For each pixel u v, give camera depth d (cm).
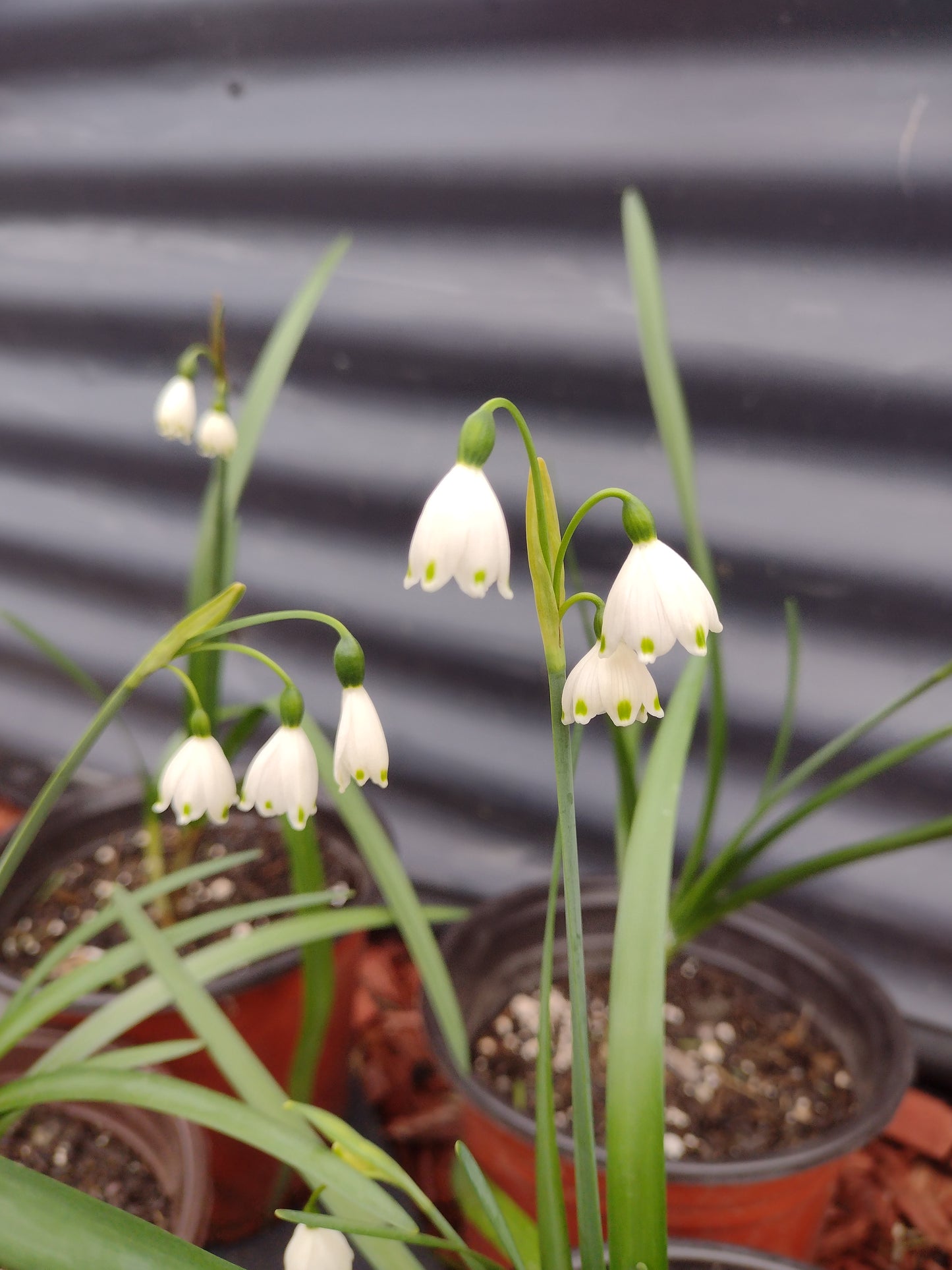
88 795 47
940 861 48
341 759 26
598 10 43
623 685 24
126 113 53
